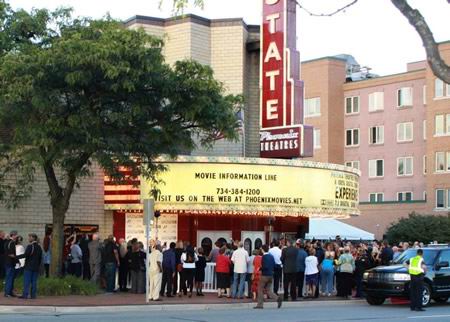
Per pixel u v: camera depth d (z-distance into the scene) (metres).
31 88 20.62
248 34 35.41
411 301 22.12
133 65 21.80
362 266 26.36
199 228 31.80
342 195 31.86
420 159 60.34
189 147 24.48
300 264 24.70
